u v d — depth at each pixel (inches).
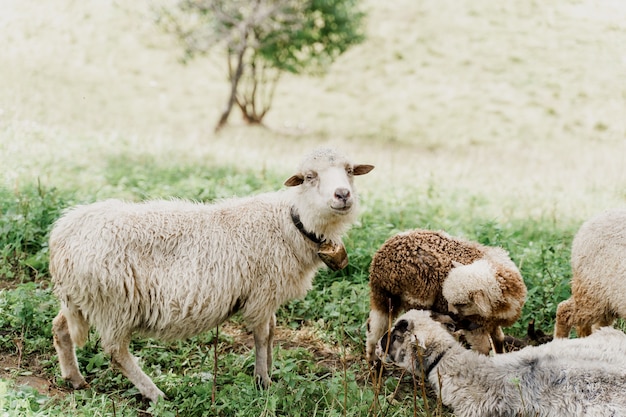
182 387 203.2
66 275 189.3
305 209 202.1
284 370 202.2
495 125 812.6
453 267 210.2
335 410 190.2
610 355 181.5
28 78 757.3
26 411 172.9
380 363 223.0
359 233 301.3
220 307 199.2
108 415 185.0
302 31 728.3
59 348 201.2
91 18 981.2
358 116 851.4
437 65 957.2
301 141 703.7
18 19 930.1
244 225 203.0
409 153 677.9
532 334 242.8
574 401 173.0
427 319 198.2
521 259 274.1
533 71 917.2
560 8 1043.9
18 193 313.7
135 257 190.5
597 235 210.1
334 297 260.1
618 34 973.8
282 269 205.5
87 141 496.1
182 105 835.4
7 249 271.1
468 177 500.4
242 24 724.7
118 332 194.5
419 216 352.2
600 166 569.3
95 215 192.5
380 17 1061.1
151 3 820.6
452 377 187.9
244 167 465.7
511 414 179.5
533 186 472.7
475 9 1061.8
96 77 843.4
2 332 225.0
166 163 460.8
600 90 863.1
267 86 928.9
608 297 208.8
